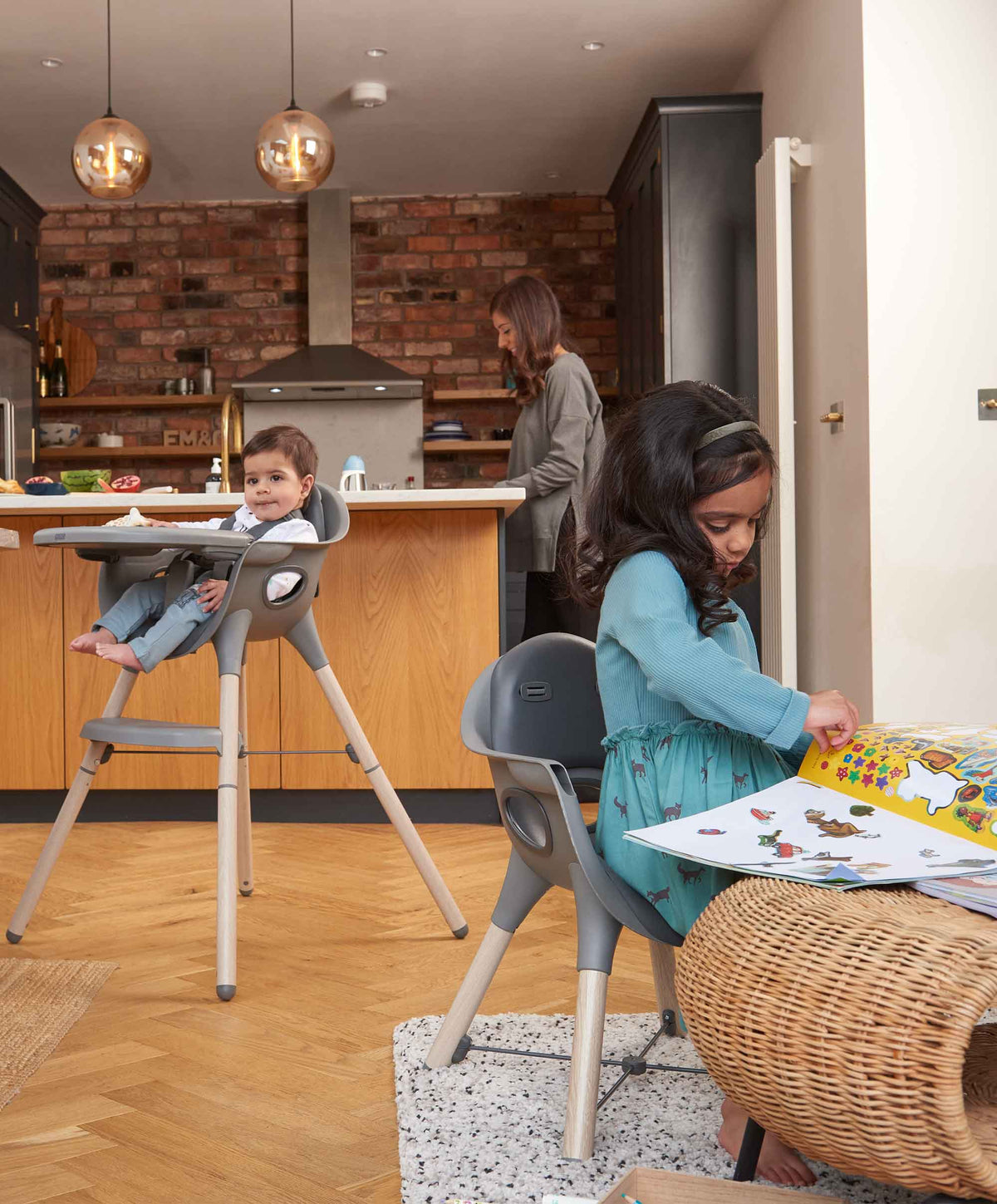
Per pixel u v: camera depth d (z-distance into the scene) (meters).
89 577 3.01
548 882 1.33
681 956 0.96
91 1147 1.21
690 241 4.27
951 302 3.26
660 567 1.15
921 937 0.80
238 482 6.11
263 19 4.29
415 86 4.91
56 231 6.24
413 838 1.97
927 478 3.26
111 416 6.22
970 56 3.26
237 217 6.24
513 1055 1.42
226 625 1.83
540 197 6.26
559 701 1.31
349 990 1.71
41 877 1.95
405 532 2.97
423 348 6.25
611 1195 0.89
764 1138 1.09
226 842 1.74
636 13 4.26
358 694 2.98
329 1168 1.16
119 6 4.16
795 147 3.75
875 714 3.25
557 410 3.12
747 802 1.06
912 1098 0.75
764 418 3.68
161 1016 1.61
